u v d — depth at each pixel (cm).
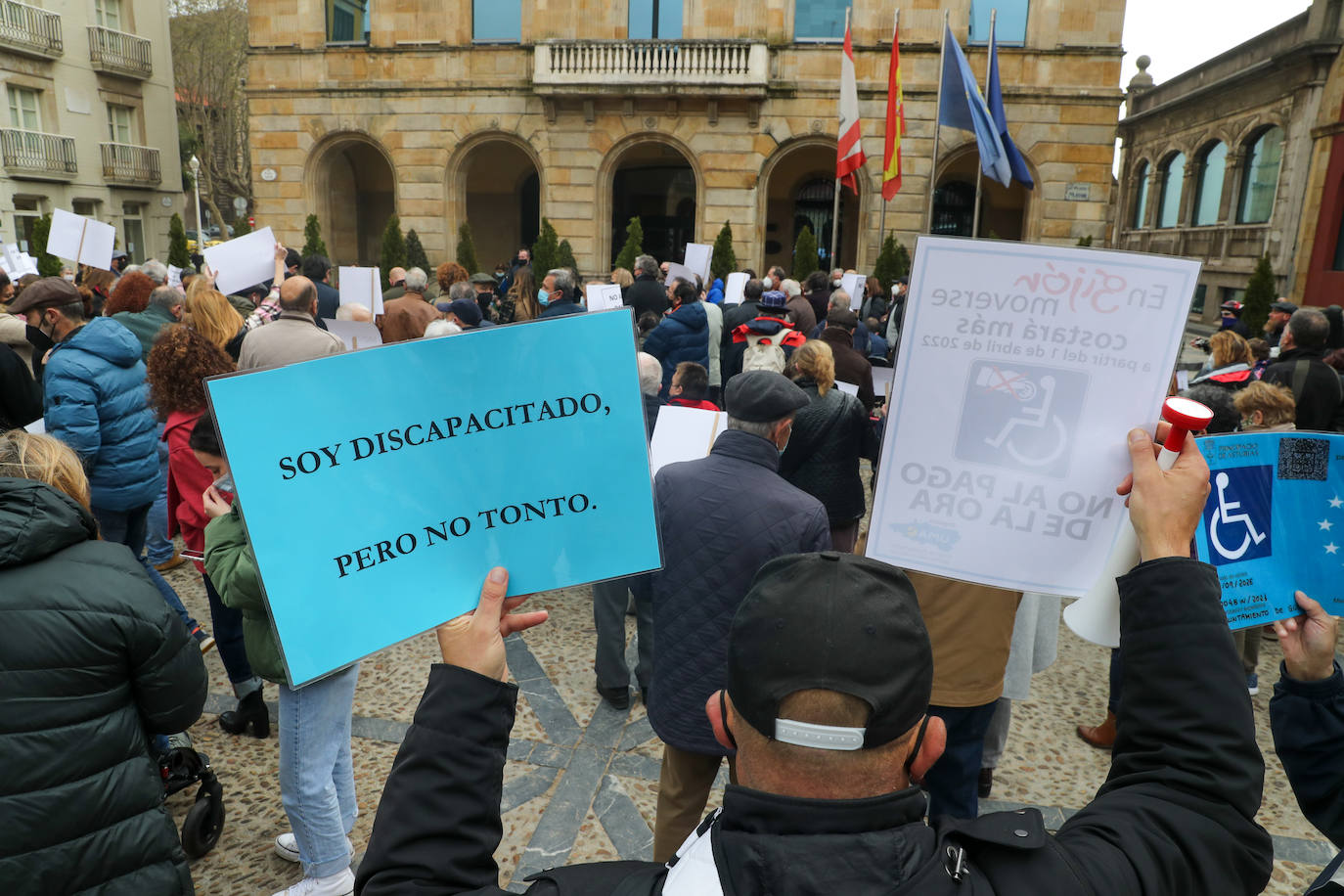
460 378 126
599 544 133
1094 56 1823
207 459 262
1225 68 2353
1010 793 363
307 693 269
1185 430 114
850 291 1145
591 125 1983
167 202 2670
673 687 267
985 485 168
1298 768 142
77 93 2297
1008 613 274
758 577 98
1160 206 2881
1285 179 2017
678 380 491
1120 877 88
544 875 97
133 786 197
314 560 119
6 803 181
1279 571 149
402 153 2048
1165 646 101
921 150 1891
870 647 87
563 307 804
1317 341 544
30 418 496
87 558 196
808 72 1900
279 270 697
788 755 88
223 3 3462
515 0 1983
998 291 165
